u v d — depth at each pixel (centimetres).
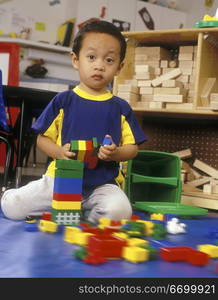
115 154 152
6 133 236
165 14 553
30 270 88
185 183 249
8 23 511
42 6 524
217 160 262
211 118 256
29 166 428
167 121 276
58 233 126
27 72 484
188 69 245
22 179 302
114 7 526
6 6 509
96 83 158
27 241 113
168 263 100
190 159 269
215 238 137
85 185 152
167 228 141
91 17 517
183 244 122
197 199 226
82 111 158
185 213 178
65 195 138
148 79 248
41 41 521
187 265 100
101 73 155
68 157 146
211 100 228
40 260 96
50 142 155
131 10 534
